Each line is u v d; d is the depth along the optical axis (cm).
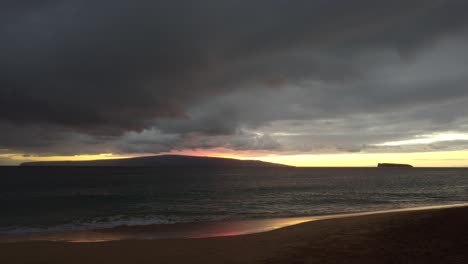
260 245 1264
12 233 1823
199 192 4997
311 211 2873
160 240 1389
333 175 12975
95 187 6025
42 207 3247
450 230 1511
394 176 11850
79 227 2047
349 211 2850
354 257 1060
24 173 13688
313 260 1032
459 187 6134
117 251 1198
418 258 1041
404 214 2069
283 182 7875
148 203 3584
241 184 7056
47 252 1191
